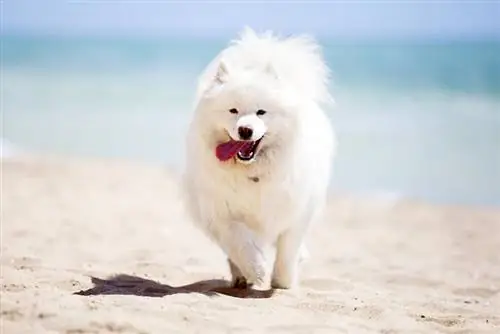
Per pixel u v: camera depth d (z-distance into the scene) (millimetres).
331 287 6867
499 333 5371
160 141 19594
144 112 23688
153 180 14656
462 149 17828
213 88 5988
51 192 12555
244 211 6113
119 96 26812
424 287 7285
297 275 6707
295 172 6027
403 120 21219
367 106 23516
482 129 19938
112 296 5441
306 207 6273
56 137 19859
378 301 6191
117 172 15320
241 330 4930
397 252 9484
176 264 7648
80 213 10836
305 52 6293
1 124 21500
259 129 5723
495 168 16094
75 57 39656
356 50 41156
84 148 18531
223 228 6094
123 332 4637
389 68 32375
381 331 5230
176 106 24750
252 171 5941
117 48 45719
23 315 4715
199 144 6059
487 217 12406
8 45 48188
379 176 15664
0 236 8578
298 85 6148
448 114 22078
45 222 9820
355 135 19547
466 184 14938
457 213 12719
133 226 10156
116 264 7355
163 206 12055
